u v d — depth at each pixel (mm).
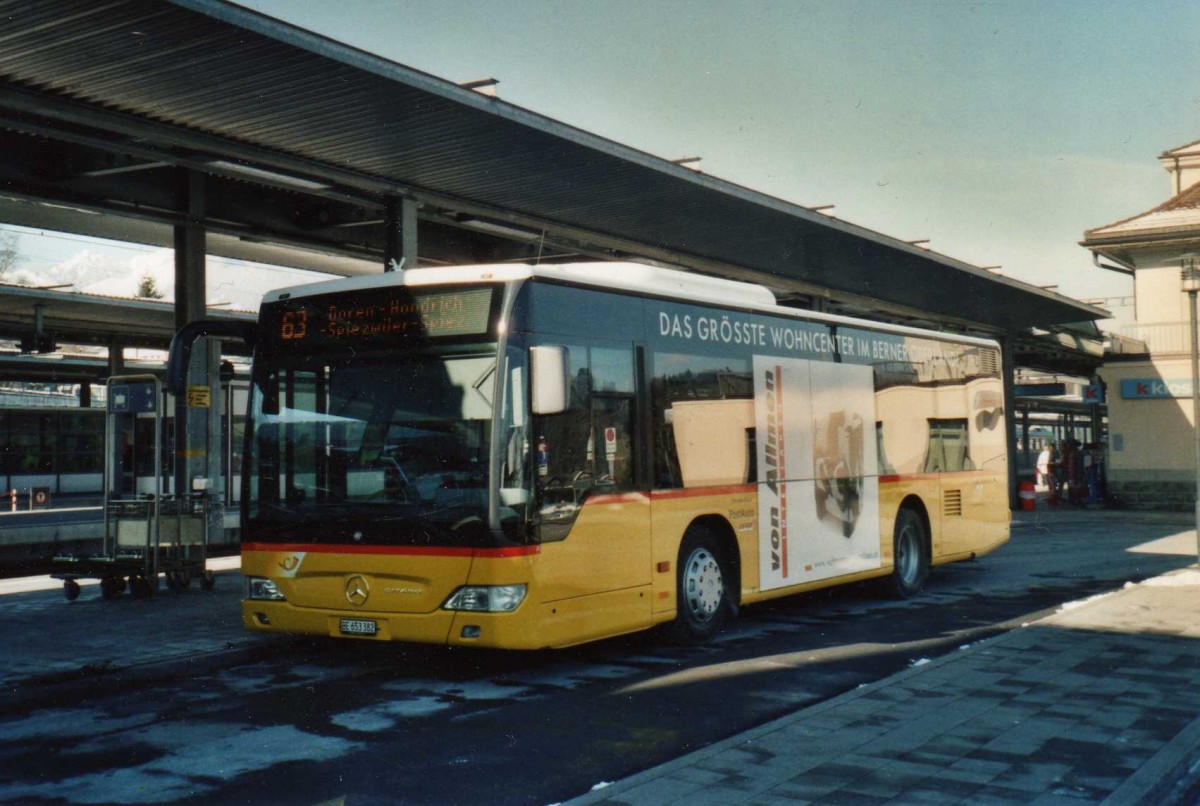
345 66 11539
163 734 7332
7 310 31438
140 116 12977
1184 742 6359
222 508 21484
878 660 9719
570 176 15992
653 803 5316
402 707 8094
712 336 10906
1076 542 22516
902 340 14398
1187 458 33094
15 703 8125
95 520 25422
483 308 8688
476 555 8391
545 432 8750
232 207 18641
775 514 11555
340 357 9195
